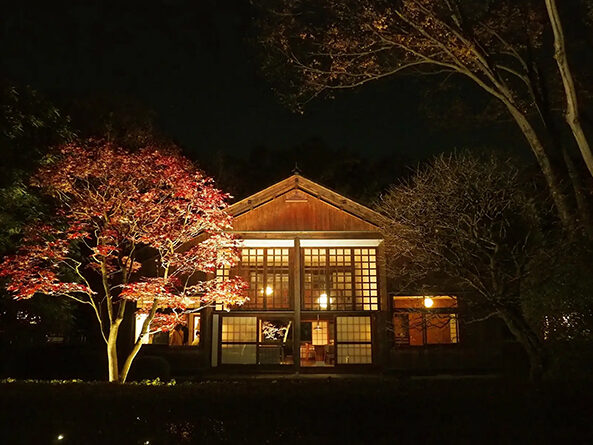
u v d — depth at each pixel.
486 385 7.92
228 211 21.41
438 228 15.84
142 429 6.80
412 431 6.75
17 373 19.45
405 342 21.98
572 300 12.00
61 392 7.85
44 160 14.98
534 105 16.81
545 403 7.07
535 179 18.53
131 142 22.39
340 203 21.52
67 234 14.64
